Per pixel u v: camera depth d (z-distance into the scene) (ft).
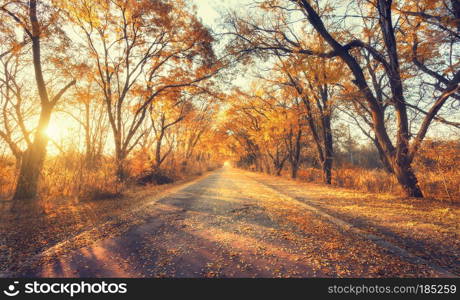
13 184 34.12
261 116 81.51
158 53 52.37
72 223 19.60
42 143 32.09
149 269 11.18
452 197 27.37
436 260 11.60
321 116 53.83
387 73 31.55
